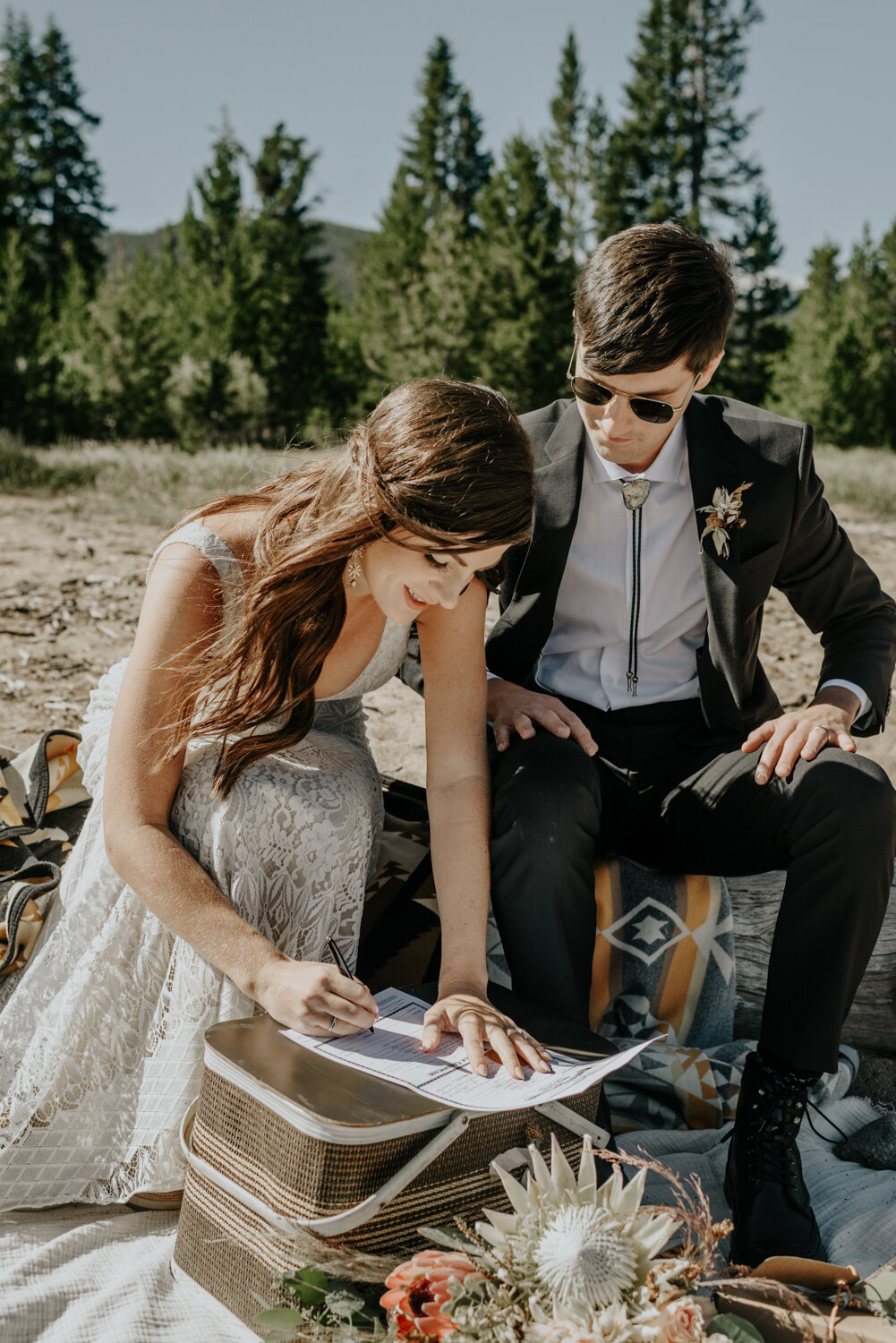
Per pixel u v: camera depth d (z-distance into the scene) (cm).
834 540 244
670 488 238
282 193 4281
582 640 249
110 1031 191
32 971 200
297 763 204
